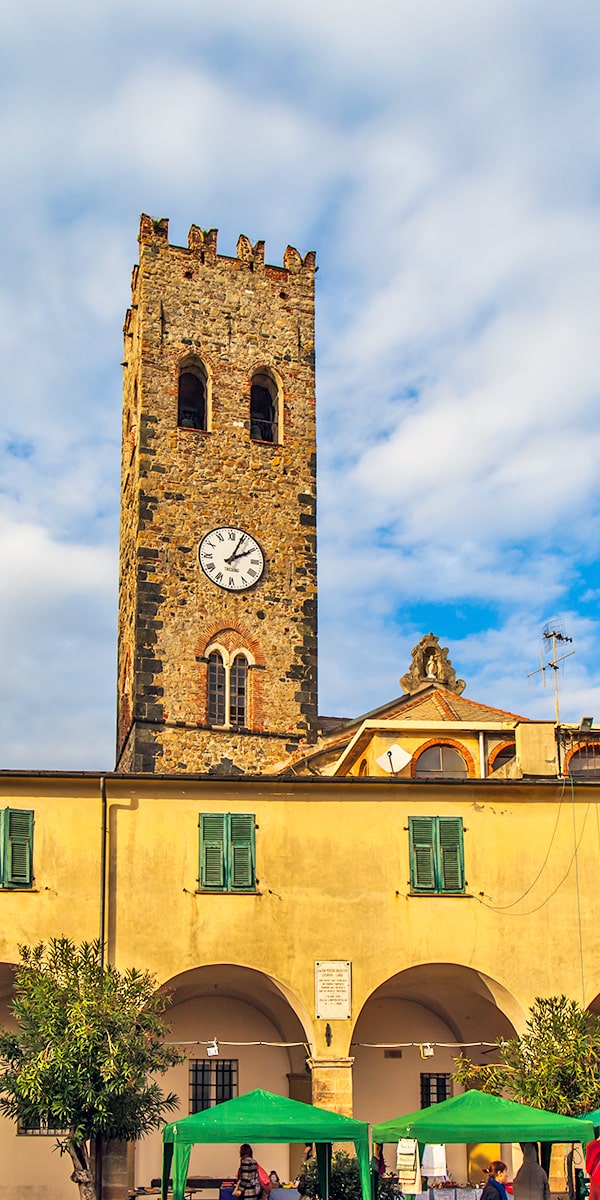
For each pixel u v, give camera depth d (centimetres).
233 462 5712
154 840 3584
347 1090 3484
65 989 3195
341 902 3616
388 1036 4062
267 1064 3991
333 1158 3256
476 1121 2855
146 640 5378
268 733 5447
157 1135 3869
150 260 5819
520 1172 3198
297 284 6059
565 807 3753
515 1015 3619
